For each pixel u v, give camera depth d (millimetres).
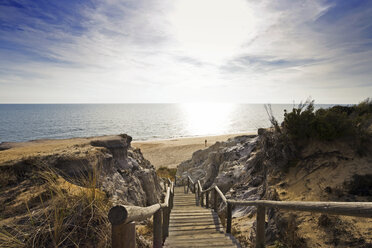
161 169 25125
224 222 6480
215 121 110812
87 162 5465
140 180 8688
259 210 2707
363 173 4902
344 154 5934
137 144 45406
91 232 2264
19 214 2475
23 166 4188
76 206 2438
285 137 7469
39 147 7004
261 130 12984
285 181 6105
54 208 2344
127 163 8875
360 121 6891
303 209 1763
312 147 6762
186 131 75375
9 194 3086
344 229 3471
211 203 10023
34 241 2018
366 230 3289
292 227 4066
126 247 1455
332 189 4875
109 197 3447
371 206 1120
